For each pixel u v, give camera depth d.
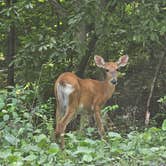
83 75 17.69
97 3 14.57
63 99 13.45
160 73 19.12
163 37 17.72
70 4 16.73
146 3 14.61
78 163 9.64
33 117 12.87
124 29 15.25
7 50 18.97
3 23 16.33
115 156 10.16
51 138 12.27
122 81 19.34
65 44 15.11
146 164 9.57
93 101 14.25
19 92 12.10
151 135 11.60
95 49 17.44
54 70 17.50
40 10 18.05
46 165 9.40
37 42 15.86
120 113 18.80
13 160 9.33
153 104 18.94
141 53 18.84
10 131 11.19
